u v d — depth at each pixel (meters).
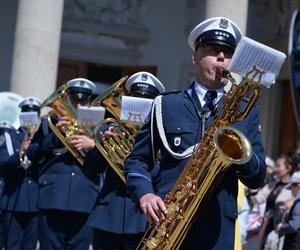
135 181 4.10
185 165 4.02
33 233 9.70
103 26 16.91
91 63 17.02
